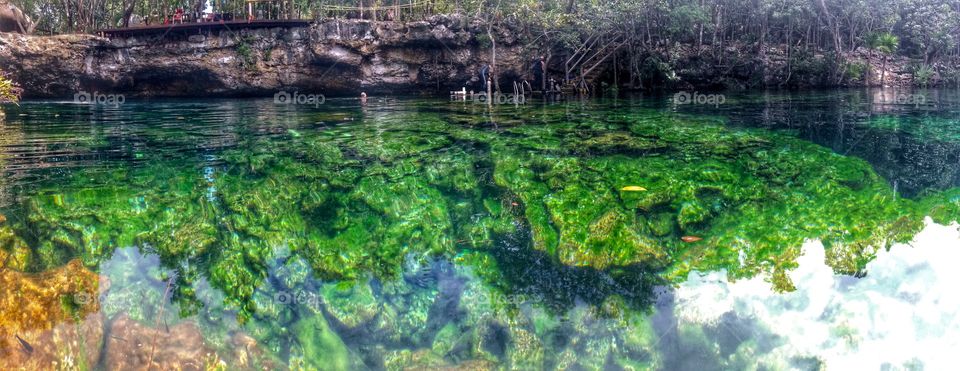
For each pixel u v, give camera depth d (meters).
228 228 2.59
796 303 2.18
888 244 2.47
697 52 11.61
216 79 11.16
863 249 2.44
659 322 2.13
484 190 3.04
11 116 6.44
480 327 2.15
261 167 3.39
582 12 10.35
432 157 3.62
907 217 2.68
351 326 2.16
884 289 2.21
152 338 1.99
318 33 10.90
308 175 3.24
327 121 5.70
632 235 2.52
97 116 6.49
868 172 3.33
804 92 10.08
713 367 2.01
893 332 2.06
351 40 10.98
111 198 2.81
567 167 3.37
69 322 1.94
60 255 2.30
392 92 11.68
